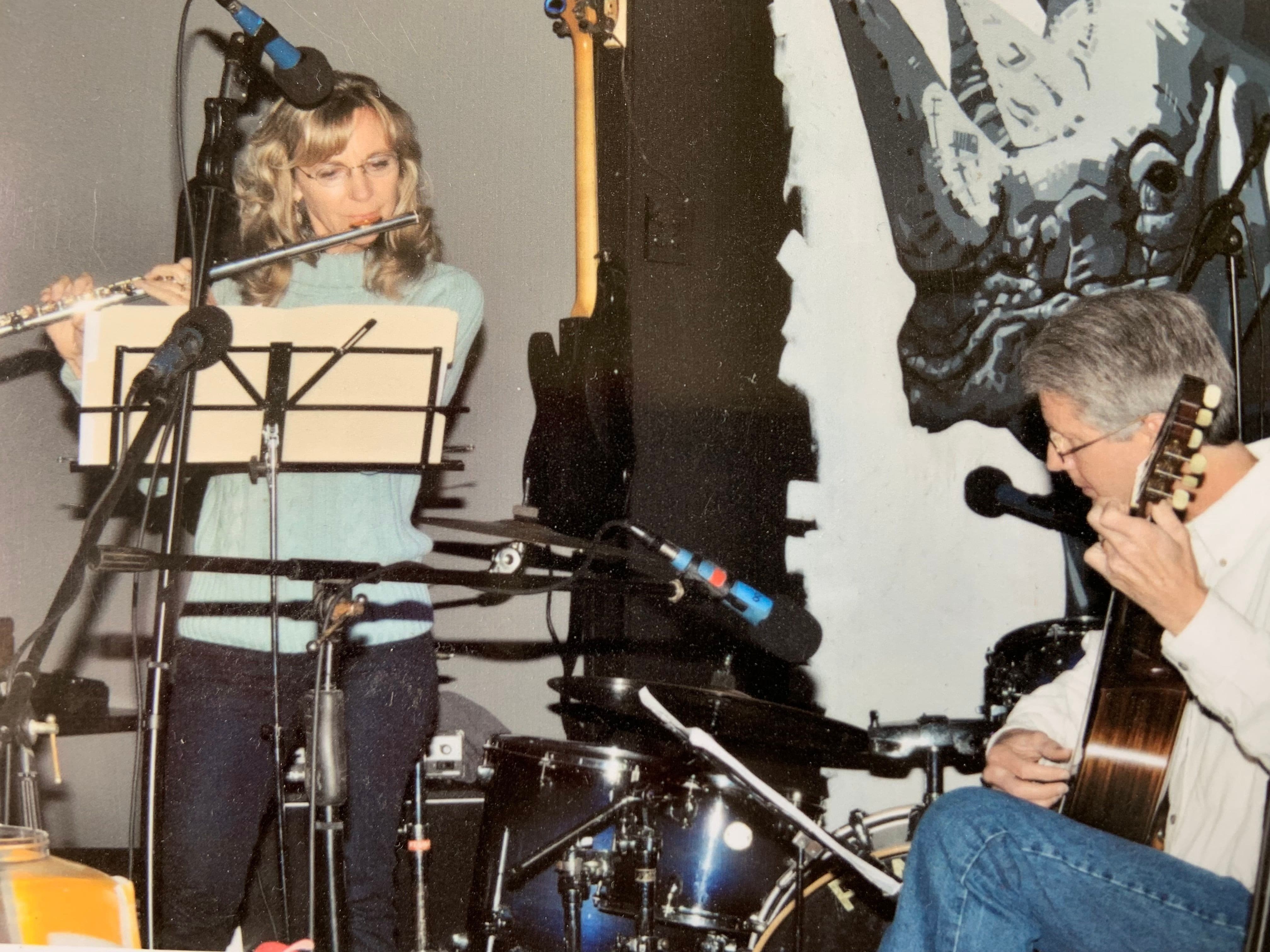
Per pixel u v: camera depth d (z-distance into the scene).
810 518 2.91
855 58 2.96
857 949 2.23
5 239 2.88
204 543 1.85
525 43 3.13
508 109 3.13
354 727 1.83
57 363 2.90
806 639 2.77
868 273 2.95
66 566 2.90
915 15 2.96
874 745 2.29
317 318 1.62
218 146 1.71
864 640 2.91
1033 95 2.95
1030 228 2.94
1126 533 1.27
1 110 2.88
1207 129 2.92
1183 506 1.33
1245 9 2.91
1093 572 2.87
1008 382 2.93
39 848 1.46
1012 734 1.63
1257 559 1.40
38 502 2.88
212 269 1.67
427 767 2.54
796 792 2.30
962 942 1.33
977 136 2.96
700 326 2.90
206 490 1.95
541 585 1.68
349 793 1.84
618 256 2.82
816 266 2.95
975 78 2.96
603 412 2.81
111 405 1.61
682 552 1.78
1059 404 1.48
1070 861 1.29
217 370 1.63
